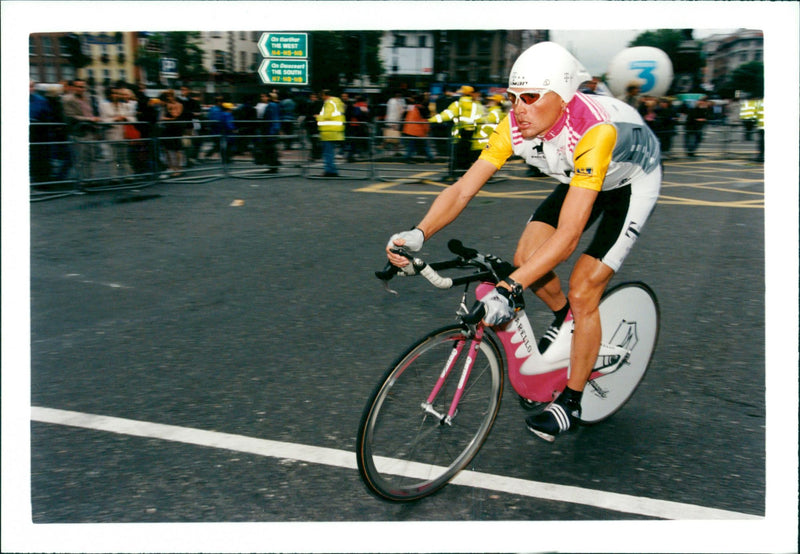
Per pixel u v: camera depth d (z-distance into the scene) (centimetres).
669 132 1529
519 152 259
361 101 1437
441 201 253
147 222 746
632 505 252
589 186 238
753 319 443
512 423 308
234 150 1123
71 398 334
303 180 1117
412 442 250
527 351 275
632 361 309
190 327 428
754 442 295
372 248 630
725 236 683
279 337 411
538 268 234
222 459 281
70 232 694
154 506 252
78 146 897
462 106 1076
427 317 446
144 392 340
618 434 301
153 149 998
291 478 268
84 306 468
